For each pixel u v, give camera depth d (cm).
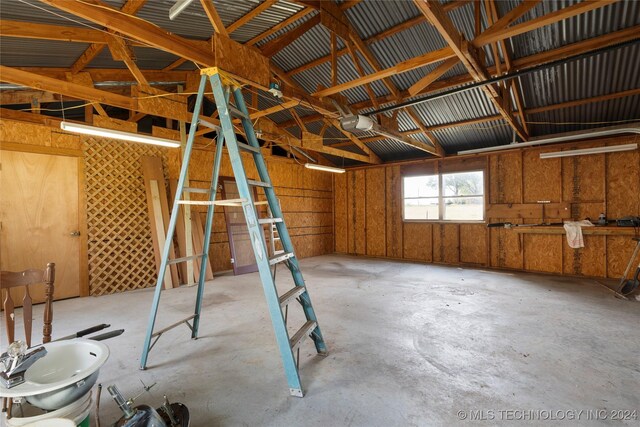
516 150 607
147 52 390
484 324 318
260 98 573
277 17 373
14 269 405
